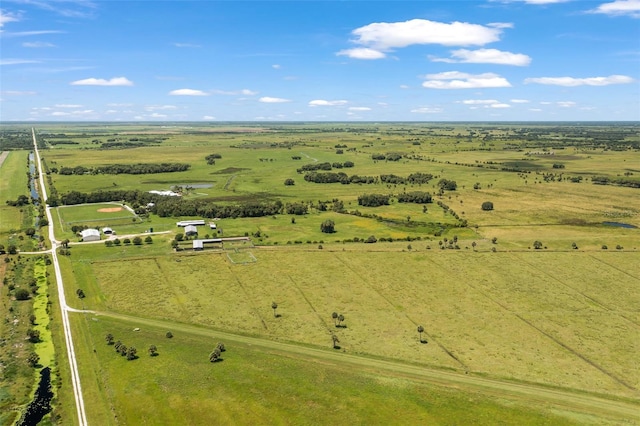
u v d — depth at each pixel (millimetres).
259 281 135875
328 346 101125
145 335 105125
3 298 123875
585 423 75688
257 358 95625
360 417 77125
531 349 100062
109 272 142375
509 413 78125
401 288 131000
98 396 83312
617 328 108812
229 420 76562
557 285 132250
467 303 121688
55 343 101500
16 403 81500
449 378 89062
